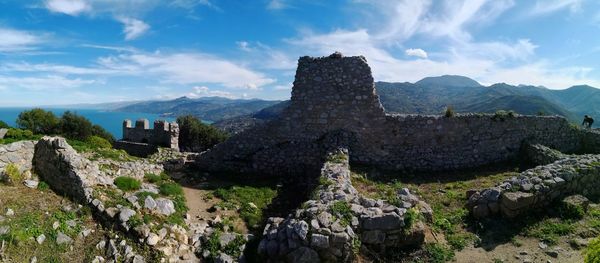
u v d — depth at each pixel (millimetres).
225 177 19578
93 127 55000
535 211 11508
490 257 9508
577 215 11188
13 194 10891
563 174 12523
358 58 19984
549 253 9359
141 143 29141
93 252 9312
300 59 20484
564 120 21734
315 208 9805
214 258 9883
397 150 19844
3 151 11922
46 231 9594
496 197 11703
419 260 9391
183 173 19453
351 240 8906
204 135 48500
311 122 20234
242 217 13391
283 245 9109
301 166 19984
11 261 8430
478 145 19922
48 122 48000
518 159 19938
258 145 20531
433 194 15391
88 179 11680
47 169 12188
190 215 13016
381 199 11203
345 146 19000
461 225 11484
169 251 9672
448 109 20031
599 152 21453
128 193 12391
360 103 19938
